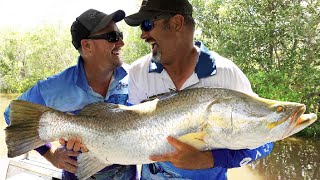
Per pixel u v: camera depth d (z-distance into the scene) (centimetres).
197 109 87
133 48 586
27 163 169
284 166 317
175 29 95
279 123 83
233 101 85
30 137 94
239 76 100
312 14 462
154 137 89
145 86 104
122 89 112
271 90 412
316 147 357
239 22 490
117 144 92
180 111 88
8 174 168
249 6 489
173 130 88
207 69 98
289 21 461
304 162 326
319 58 461
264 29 470
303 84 427
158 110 90
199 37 523
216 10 512
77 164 99
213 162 88
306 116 84
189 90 90
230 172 311
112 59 108
